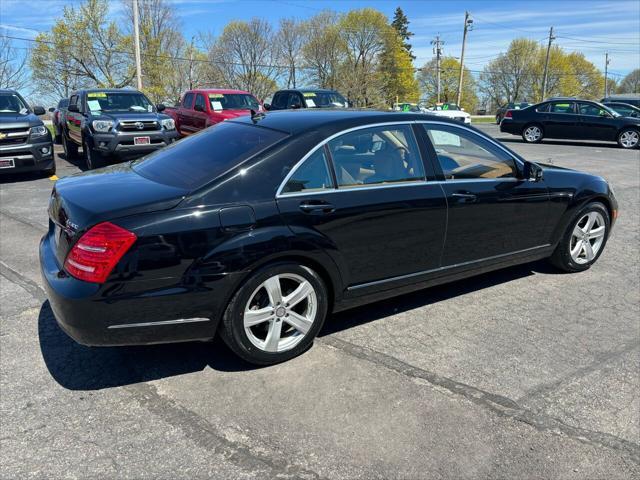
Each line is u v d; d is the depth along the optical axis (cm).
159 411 286
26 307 420
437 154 392
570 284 478
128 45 4622
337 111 393
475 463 247
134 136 1085
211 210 298
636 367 334
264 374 323
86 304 278
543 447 259
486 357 345
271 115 394
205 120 1419
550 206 457
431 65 8700
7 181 1042
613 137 1733
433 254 391
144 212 287
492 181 417
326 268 336
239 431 269
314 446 258
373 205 350
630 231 669
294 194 324
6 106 1071
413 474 239
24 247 581
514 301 438
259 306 324
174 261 288
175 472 240
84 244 281
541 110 1872
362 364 335
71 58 4506
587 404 294
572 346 361
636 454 255
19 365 332
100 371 327
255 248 304
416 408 288
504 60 8681
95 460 247
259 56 5984
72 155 1431
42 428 271
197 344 361
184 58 5453
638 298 447
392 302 435
